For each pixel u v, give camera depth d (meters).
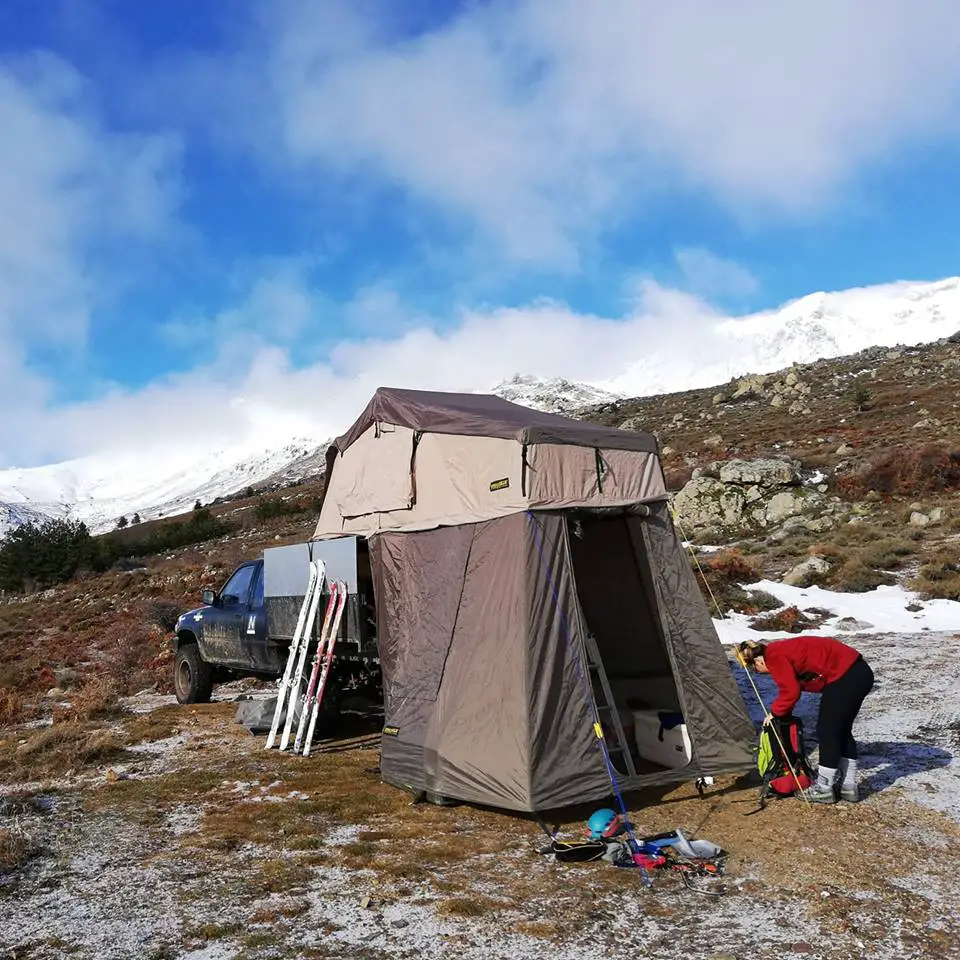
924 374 63.44
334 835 5.59
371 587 8.42
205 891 4.64
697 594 6.93
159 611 22.80
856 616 15.33
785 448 44.00
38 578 44.81
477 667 6.21
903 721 8.19
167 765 7.73
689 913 4.23
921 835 5.28
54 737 8.65
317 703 7.97
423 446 7.46
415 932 4.04
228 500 140.00
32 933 4.16
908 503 26.89
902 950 3.77
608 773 5.89
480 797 5.87
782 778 6.14
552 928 4.04
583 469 6.68
